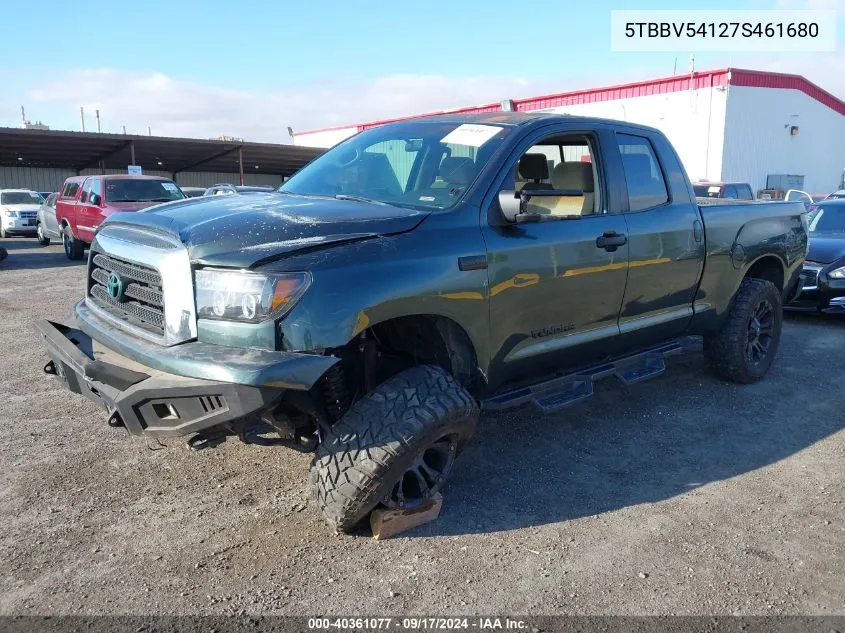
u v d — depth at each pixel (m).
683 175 4.90
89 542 3.15
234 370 2.57
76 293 10.60
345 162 4.20
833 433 4.69
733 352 5.48
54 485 3.72
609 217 4.18
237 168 46.06
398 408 2.98
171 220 3.13
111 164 41.75
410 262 3.06
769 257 5.77
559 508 3.58
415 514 3.29
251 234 2.91
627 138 4.49
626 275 4.24
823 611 2.75
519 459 4.19
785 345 7.23
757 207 5.57
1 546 3.10
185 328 2.86
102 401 3.05
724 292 5.25
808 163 29.23
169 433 2.77
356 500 2.95
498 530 3.33
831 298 8.05
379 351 3.60
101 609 2.67
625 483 3.89
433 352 3.47
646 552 3.16
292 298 2.71
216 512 3.45
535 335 3.77
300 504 3.55
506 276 3.48
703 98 25.86
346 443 2.96
